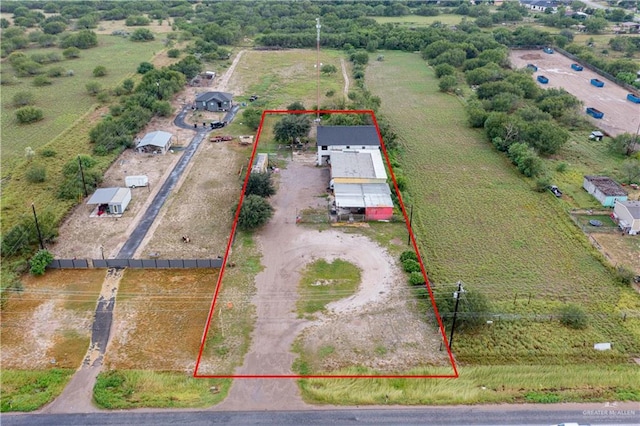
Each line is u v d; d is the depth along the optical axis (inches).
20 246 2106.3
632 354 1667.1
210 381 1523.1
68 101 4065.0
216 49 5575.8
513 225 2390.5
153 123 3654.0
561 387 1498.5
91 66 5078.7
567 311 1788.9
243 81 4702.3
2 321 1780.3
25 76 4717.0
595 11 7696.9
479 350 1670.8
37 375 1542.8
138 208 2522.1
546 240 2274.9
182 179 2827.3
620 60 5012.3
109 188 2588.6
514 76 4328.3
